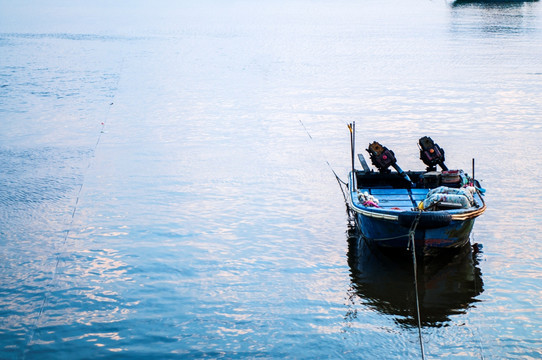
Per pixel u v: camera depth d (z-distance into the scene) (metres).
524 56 50.62
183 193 21.59
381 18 89.19
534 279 15.15
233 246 17.36
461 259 16.20
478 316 13.63
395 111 33.41
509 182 22.12
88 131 29.91
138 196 21.31
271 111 34.12
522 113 32.19
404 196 17.73
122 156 25.95
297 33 72.25
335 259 16.47
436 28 73.69
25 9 109.75
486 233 17.78
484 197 20.66
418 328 13.23
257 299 14.51
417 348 12.59
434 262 16.06
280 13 101.19
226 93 39.06
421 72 45.00
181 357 12.37
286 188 22.09
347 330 13.23
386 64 49.03
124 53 56.81
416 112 33.03
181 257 16.69
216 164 24.88
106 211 19.94
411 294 14.61
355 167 24.42
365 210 16.00
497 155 25.36
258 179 23.06
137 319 13.69
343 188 22.09
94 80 43.22
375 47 59.00
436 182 18.30
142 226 18.75
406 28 74.69
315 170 24.12
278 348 12.65
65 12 104.19
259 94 38.69
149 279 15.49
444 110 33.28
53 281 15.35
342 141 28.08
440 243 15.83
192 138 28.78
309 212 19.83
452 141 27.53
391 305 14.18
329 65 49.38
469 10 94.94
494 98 35.75
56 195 21.36
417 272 15.59
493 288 14.78
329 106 35.06
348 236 17.97
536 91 37.38
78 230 18.44
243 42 64.75
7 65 49.16
